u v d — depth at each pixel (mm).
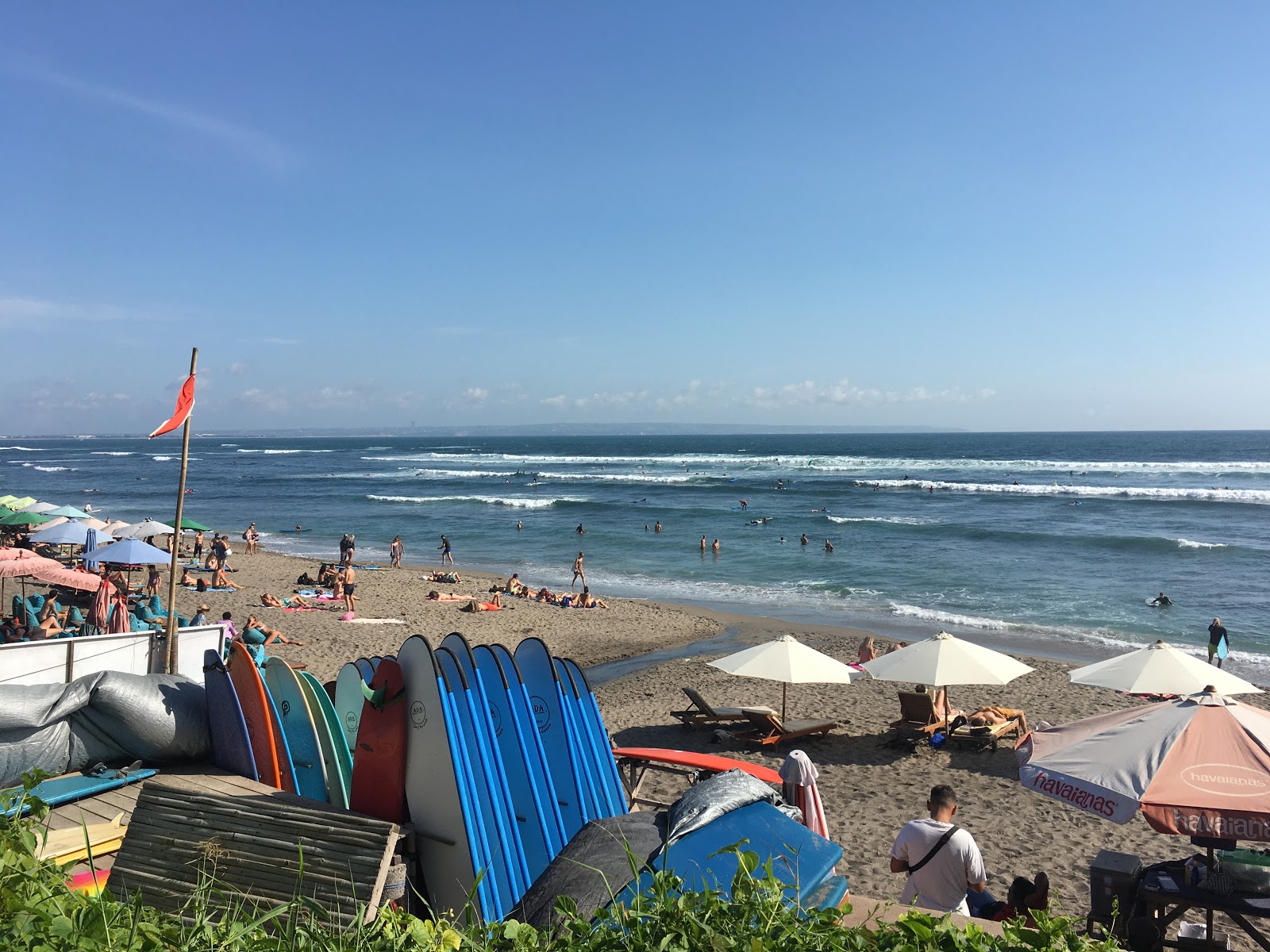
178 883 4246
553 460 130375
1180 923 6773
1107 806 5766
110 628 16641
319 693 5707
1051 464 99875
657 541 44375
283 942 2855
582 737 6027
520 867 4996
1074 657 21641
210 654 6133
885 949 2652
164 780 5191
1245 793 5543
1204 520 48562
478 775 4980
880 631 24406
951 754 13344
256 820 4469
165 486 82188
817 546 41969
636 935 2637
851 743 14016
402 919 2980
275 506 63781
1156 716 6410
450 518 55656
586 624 24906
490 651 5664
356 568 35500
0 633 14914
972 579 32781
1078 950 2709
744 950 2518
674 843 3615
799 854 3648
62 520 27562
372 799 5047
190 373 8867
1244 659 21266
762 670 13586
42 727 5820
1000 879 9141
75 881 4332
